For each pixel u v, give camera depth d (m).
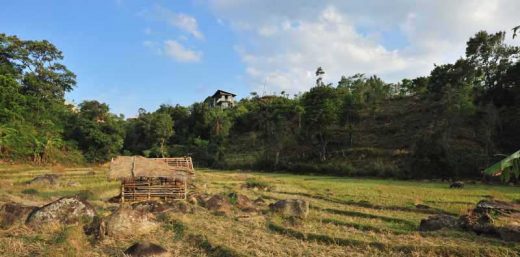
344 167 51.06
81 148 61.62
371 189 30.08
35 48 55.88
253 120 79.62
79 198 14.89
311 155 59.56
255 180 34.59
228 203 19.27
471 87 56.44
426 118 60.72
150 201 21.31
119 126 65.81
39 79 57.59
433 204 21.47
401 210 19.73
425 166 46.41
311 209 19.55
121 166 23.09
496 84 57.59
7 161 49.22
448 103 50.41
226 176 42.62
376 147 56.78
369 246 11.71
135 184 22.66
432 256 10.82
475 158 43.66
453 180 41.41
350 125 60.53
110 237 12.59
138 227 13.23
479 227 13.27
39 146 52.16
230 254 10.71
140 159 24.52
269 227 14.41
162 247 11.12
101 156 61.78
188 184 29.62
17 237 12.44
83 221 14.08
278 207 17.50
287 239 12.74
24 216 14.30
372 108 69.00
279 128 66.06
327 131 59.75
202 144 72.00
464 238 12.45
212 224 14.76
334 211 19.06
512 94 54.84
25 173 39.12
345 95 60.75
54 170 43.84
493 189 30.83
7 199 20.34
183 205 18.38
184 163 25.69
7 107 48.03
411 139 55.69
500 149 46.59
